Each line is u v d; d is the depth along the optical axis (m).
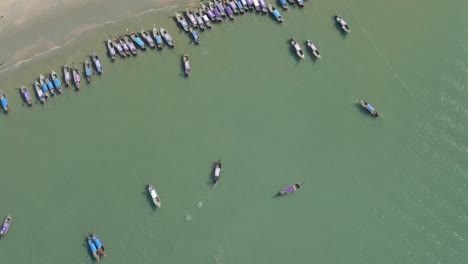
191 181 74.50
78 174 73.31
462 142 81.50
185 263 69.81
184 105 79.75
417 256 73.06
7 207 70.25
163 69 81.69
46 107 76.62
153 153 75.81
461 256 73.50
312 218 74.12
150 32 83.44
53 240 69.06
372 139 80.75
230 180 75.12
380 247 73.25
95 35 81.81
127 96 79.25
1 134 74.50
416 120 82.75
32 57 78.88
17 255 68.12
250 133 78.94
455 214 76.12
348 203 75.69
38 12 81.31
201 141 77.44
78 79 78.31
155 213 72.06
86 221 70.62
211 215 72.88
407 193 77.12
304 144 79.19
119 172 74.00
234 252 71.00
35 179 72.38
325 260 71.81
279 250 71.75
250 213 73.44
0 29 79.56
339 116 81.94
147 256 69.75
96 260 68.44
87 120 76.88
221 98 80.94
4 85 76.88
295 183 76.00
